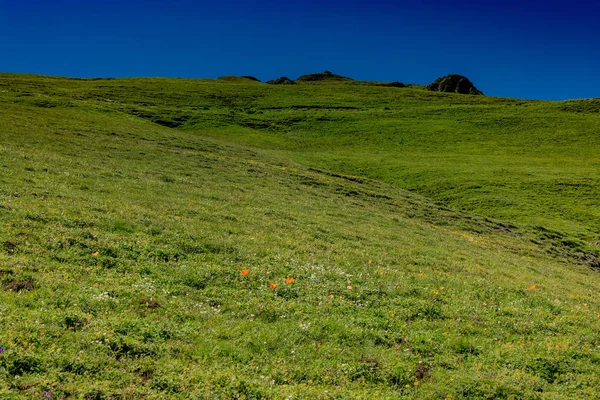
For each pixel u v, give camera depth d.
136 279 14.95
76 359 9.20
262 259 19.61
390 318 15.10
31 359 8.80
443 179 59.59
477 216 46.59
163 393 8.71
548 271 30.80
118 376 9.08
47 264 14.53
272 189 40.91
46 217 18.84
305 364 11.22
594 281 31.50
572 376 12.38
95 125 56.69
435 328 14.92
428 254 26.98
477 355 13.26
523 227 44.69
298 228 27.52
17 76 123.44
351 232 29.14
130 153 43.75
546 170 65.00
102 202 23.72
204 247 19.69
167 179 35.75
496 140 84.50
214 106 105.12
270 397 9.21
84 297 12.44
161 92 113.31
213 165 45.88
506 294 20.64
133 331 11.02
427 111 106.25
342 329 13.47
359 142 82.62
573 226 46.53
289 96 124.62
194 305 13.76
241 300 14.93
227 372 9.88
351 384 10.52
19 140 39.00
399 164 66.81
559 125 92.38
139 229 20.33
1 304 10.98
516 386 11.31
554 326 16.59
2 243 15.22
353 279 18.78
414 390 10.76
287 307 14.80
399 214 42.25
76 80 128.38
